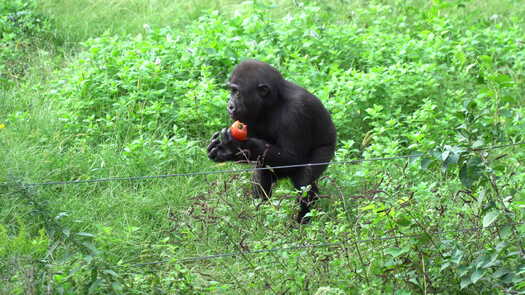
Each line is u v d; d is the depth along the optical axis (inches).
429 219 308.7
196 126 475.8
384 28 642.2
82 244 282.0
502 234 276.5
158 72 506.3
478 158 279.1
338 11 697.0
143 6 692.1
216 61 543.5
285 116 395.2
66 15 663.1
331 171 419.8
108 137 458.6
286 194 375.9
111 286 275.4
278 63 537.3
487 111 297.6
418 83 515.5
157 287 284.2
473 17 698.2
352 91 504.1
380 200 315.3
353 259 305.9
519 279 266.4
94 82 509.0
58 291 268.1
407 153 464.1
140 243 355.6
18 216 349.7
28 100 502.9
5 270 300.7
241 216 342.3
